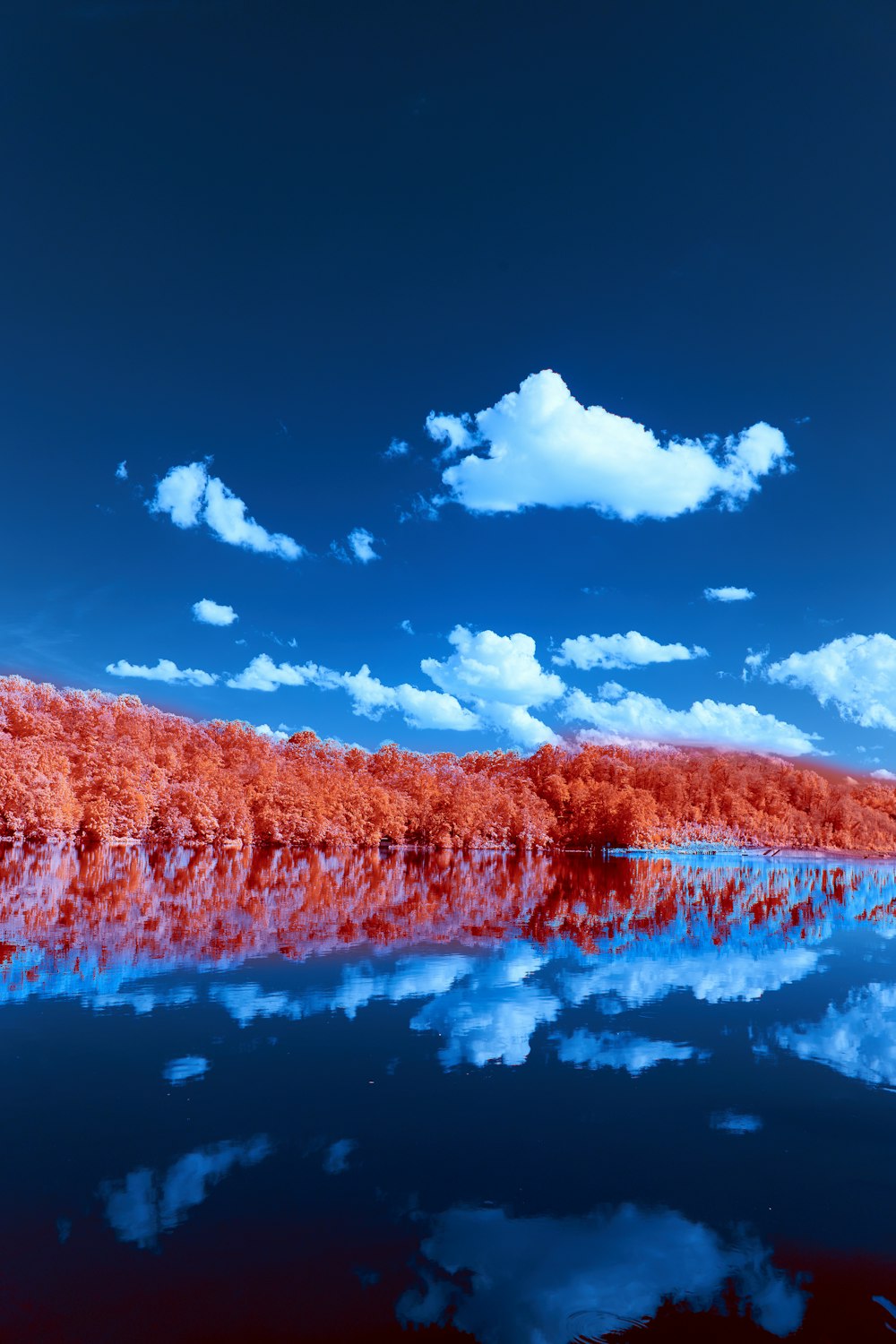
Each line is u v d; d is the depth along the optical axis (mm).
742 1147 16141
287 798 146500
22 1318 10336
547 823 195625
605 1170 14984
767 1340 10328
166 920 41906
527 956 35594
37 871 66625
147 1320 10391
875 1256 12352
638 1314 10789
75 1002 25578
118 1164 14633
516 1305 10906
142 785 126688
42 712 167000
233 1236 12383
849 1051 22812
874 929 51969
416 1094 18500
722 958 37438
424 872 88750
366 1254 12031
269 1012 24906
